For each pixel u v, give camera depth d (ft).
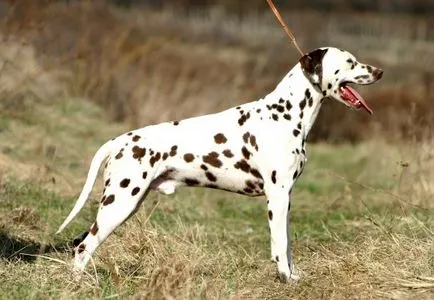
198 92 78.69
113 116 69.46
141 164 29.35
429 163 50.67
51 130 57.93
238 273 32.07
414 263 31.30
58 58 72.02
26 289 28.68
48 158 51.96
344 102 30.86
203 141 29.96
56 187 45.83
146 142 29.58
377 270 30.86
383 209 43.98
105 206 29.19
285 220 30.12
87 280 29.37
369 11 156.35
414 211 42.06
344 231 39.86
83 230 38.65
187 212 44.62
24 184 44.42
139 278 30.07
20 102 60.18
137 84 74.33
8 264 31.27
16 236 35.73
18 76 63.62
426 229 34.96
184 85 77.56
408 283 29.53
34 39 69.92
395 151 60.95
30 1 63.05
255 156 29.99
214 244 37.60
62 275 29.86
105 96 71.61
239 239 40.52
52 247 34.78
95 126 63.05
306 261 34.06
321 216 45.37
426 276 29.99
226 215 46.75
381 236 34.94
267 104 30.55
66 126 60.13
